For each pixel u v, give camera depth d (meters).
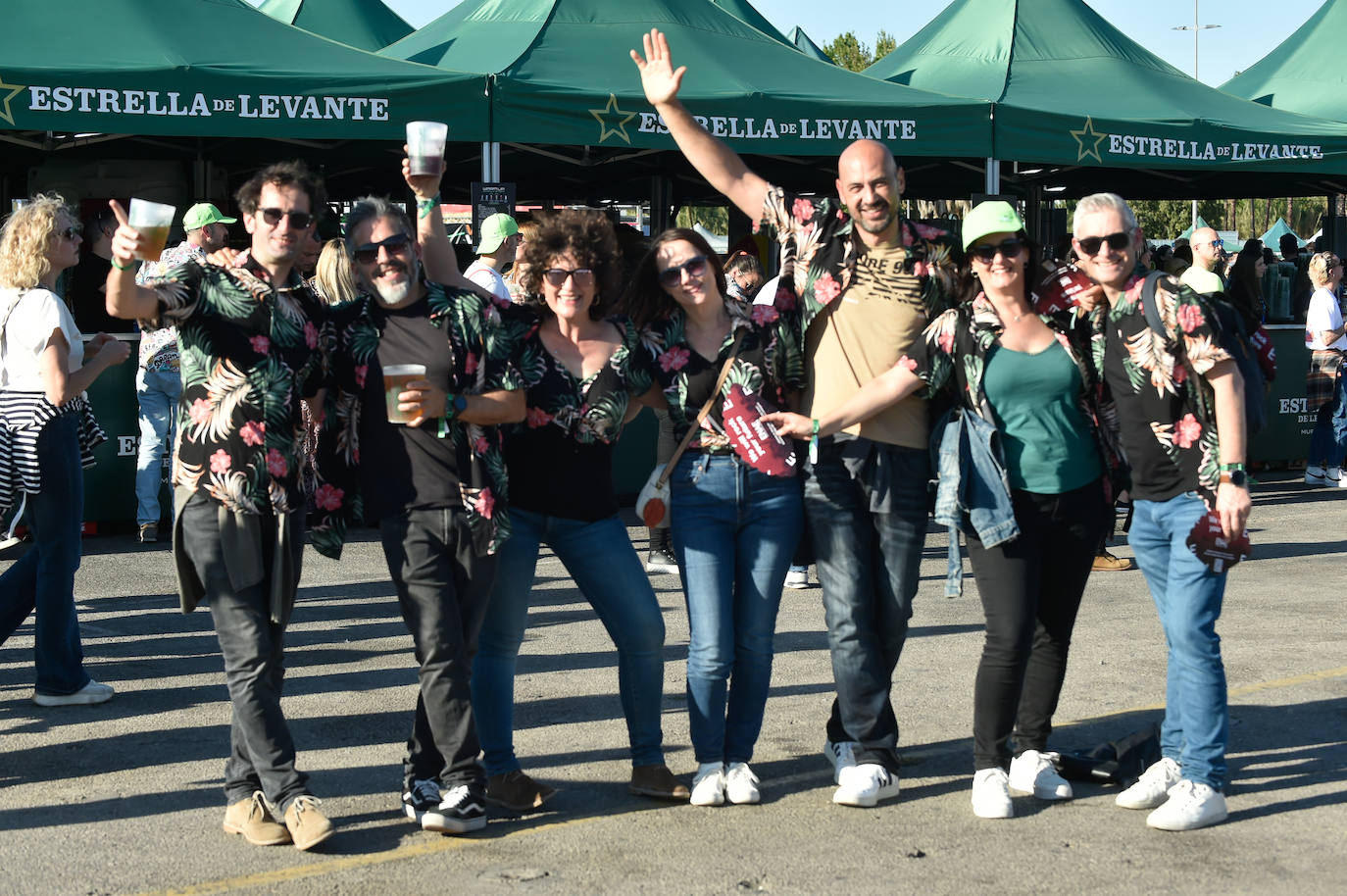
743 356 4.36
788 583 8.11
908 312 4.40
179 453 3.97
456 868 3.93
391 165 14.97
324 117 9.60
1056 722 5.35
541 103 10.20
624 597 4.37
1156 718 5.41
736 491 4.38
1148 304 4.20
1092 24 13.48
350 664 6.34
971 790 4.60
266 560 4.03
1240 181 17.31
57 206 5.23
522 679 6.03
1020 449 4.29
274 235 3.96
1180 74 13.70
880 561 4.49
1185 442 4.24
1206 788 4.26
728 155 4.73
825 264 4.45
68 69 8.97
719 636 4.40
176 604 7.59
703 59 11.19
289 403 3.97
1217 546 4.16
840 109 10.92
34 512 5.43
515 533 4.29
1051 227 18.88
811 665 6.26
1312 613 7.36
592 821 4.30
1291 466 14.18
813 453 4.31
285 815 4.03
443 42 11.57
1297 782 4.65
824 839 4.14
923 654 6.46
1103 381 4.35
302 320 4.01
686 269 4.30
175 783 4.65
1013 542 4.30
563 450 4.28
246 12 10.41
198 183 13.54
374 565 8.87
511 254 8.58
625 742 5.14
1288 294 14.50
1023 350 4.28
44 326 5.14
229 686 4.06
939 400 4.46
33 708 5.55
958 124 11.30
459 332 4.04
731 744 4.53
